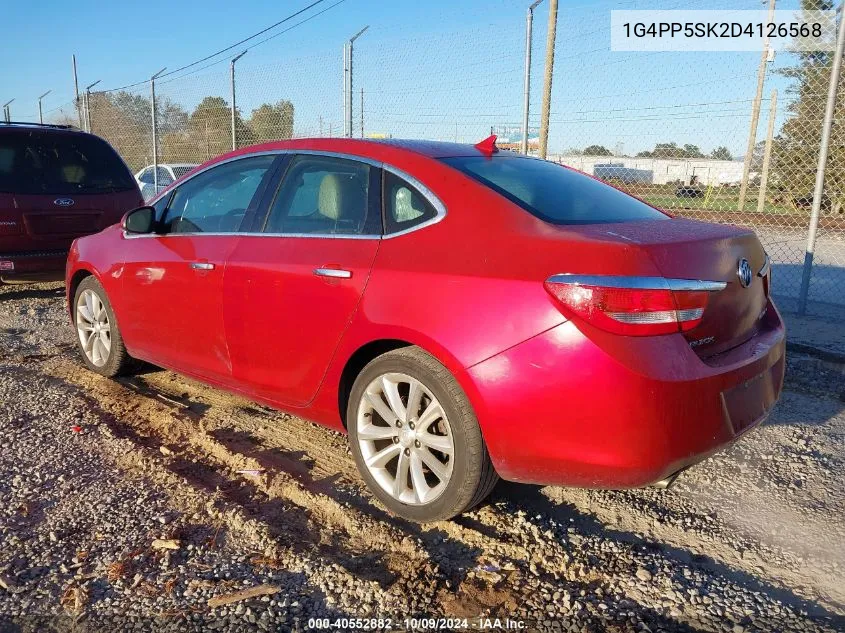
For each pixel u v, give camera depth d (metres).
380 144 3.32
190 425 4.02
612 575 2.64
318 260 3.19
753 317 2.98
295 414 3.50
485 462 2.72
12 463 3.45
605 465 2.45
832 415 4.32
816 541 2.89
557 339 2.46
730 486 3.37
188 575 2.59
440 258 2.80
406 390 2.96
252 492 3.26
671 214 3.60
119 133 15.10
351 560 2.72
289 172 3.60
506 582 2.59
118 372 4.77
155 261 4.11
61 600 2.45
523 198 2.97
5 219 6.93
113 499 3.13
